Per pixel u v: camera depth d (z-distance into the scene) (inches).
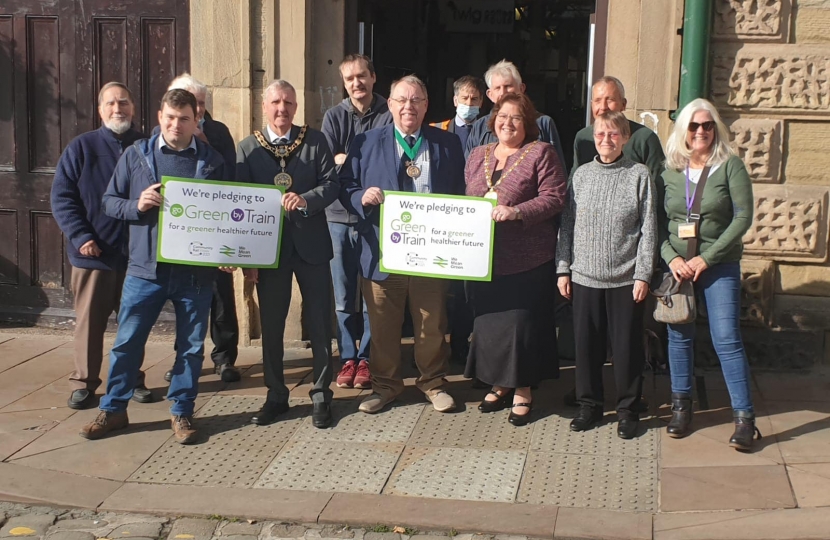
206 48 246.5
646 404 202.2
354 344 225.9
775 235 228.1
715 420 197.6
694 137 180.9
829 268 228.4
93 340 208.5
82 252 201.8
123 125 204.4
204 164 191.0
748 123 225.9
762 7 221.8
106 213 192.9
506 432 194.4
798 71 222.5
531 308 192.5
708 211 180.2
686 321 181.9
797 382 222.4
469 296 212.4
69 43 259.1
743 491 163.6
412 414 205.0
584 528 153.9
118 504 165.3
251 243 192.2
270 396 204.2
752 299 230.2
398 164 197.3
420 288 202.5
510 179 189.9
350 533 157.2
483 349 196.7
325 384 199.6
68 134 262.8
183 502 165.6
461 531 156.4
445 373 210.1
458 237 191.9
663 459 178.7
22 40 260.7
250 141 196.5
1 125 265.3
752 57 223.6
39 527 159.0
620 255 185.6
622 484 169.3
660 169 199.8
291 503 164.7
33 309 272.4
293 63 245.3
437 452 184.9
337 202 220.1
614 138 183.8
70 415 205.0
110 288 209.2
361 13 264.7
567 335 240.8
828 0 219.8
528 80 362.6
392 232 194.9
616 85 195.9
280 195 192.5
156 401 214.5
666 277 184.4
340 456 183.9
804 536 147.7
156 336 265.1
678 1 224.2
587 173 189.3
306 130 196.9
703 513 157.1
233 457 184.2
